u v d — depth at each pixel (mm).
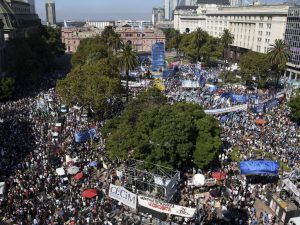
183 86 100062
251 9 162375
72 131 65875
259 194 47344
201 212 41531
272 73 111125
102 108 73562
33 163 51062
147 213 41344
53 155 53781
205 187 47812
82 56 127500
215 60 168750
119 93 78688
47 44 144375
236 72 131625
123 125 53812
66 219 39250
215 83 117125
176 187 45750
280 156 57312
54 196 43469
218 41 166375
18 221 38250
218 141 51844
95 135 61469
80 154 55656
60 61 176500
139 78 117625
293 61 129625
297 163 55250
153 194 44125
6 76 100750
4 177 47250
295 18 126688
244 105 79000
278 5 143250
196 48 167250
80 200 42875
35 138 61312
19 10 174250
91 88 72125
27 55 109250
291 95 94125
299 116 72188
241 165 48781
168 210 39969
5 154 53875
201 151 50406
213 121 54969
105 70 83062
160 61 121500
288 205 42469
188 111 55031
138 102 63438
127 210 42156
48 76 125188
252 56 113750
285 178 47688
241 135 65812
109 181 48406
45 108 78312
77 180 47500
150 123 51094
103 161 53781
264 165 48781
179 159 50750
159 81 102812
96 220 38906
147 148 49312
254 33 159250
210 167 53969
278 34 141750
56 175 48250
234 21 179750
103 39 146000
